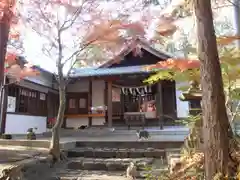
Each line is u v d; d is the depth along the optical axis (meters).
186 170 3.71
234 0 6.45
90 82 16.73
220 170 2.56
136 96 16.06
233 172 2.55
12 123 11.58
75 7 6.70
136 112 15.21
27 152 6.48
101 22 6.79
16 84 11.80
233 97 4.82
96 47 7.40
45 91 15.03
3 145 7.90
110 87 14.59
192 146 4.87
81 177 5.24
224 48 4.76
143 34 7.40
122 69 14.32
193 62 4.93
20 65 9.44
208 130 2.70
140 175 5.11
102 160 6.57
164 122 14.58
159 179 4.02
